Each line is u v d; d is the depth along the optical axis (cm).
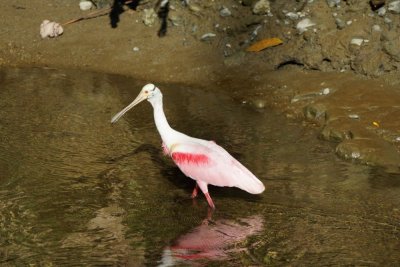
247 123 1426
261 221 1064
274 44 1666
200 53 1727
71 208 1088
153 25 1847
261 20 1734
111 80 1638
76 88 1584
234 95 1558
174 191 1160
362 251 980
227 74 1639
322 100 1473
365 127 1351
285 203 1116
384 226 1045
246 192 1161
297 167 1238
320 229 1038
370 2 1653
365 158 1255
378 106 1423
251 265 945
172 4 1869
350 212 1084
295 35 1669
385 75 1531
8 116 1425
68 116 1438
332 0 1694
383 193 1145
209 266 941
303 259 960
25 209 1081
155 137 1360
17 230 1022
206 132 1383
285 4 1738
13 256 955
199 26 1798
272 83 1580
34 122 1402
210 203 1105
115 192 1145
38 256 956
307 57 1608
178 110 1484
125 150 1302
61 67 1706
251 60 1666
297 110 1473
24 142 1313
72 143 1320
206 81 1627
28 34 1836
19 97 1520
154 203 1116
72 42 1808
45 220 1051
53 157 1258
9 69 1684
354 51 1578
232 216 1080
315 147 1320
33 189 1142
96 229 1030
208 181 1120
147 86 1202
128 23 1867
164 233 1028
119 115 1230
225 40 1741
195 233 1029
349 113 1406
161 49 1756
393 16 1609
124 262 946
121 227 1039
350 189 1159
